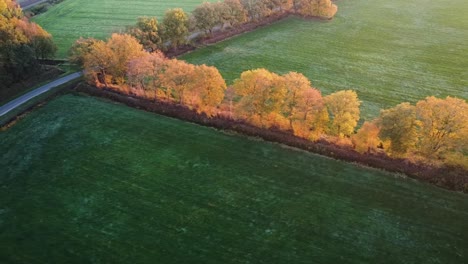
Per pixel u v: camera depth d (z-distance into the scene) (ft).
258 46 378.53
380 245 179.01
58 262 173.37
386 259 172.96
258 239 182.80
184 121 262.88
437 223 188.34
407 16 448.65
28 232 187.93
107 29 430.20
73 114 274.77
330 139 240.12
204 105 258.78
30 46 319.27
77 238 184.55
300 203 200.95
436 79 321.73
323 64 346.95
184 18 360.28
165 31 352.69
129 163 229.25
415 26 422.82
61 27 437.17
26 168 228.02
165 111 271.49
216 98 254.27
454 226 186.60
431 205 197.47
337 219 191.93
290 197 204.54
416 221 189.67
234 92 255.09
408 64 345.92
